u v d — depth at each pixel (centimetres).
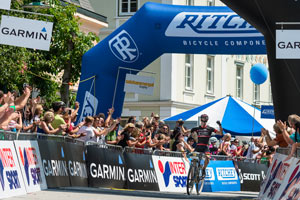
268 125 3291
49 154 1716
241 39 2394
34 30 1767
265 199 1683
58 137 1781
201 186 2238
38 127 1939
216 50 2453
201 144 2184
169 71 4912
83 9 4234
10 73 2477
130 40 2517
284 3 1933
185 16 2455
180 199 1805
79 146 1931
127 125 2231
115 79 2566
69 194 1588
